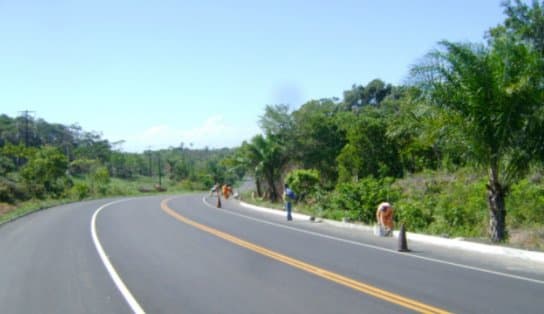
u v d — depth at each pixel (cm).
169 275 1107
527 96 1419
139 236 1794
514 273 1085
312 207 2794
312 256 1328
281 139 4122
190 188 8181
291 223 2238
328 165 4091
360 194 2250
